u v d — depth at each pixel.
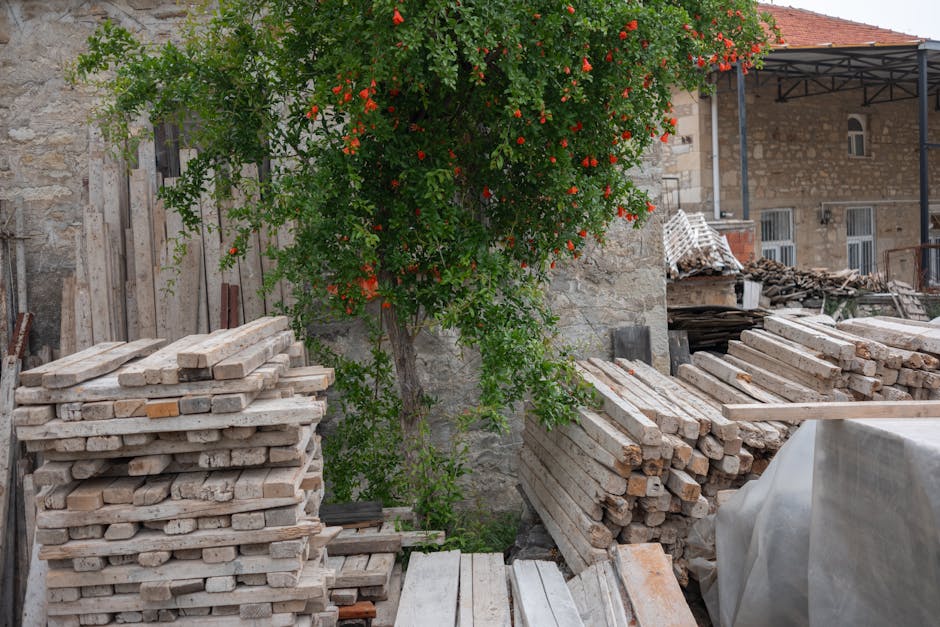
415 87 3.99
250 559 3.19
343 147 4.39
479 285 4.60
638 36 4.17
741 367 5.73
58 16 5.96
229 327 5.73
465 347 6.25
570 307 6.49
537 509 5.32
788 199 16.39
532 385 4.86
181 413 3.05
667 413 4.26
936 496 2.29
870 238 18.06
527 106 4.20
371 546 4.64
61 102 5.96
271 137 4.90
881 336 5.20
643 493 4.04
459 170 4.68
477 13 3.81
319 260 4.52
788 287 10.95
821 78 16.75
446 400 6.27
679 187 15.30
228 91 4.69
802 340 5.36
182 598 3.20
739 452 4.26
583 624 3.54
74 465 3.13
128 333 5.72
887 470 2.53
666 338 6.68
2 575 5.49
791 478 3.34
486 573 4.22
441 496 5.27
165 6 5.99
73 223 5.96
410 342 5.12
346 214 4.34
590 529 4.21
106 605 3.19
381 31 3.70
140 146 5.75
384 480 5.60
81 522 3.12
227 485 3.14
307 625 3.34
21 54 5.94
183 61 4.63
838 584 2.80
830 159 17.09
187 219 5.06
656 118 4.73
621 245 6.55
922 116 12.94
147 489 3.16
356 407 5.85
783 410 2.74
